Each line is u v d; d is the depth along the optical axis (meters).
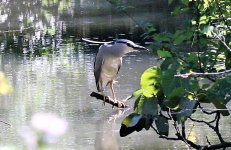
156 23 26.81
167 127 4.54
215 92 4.45
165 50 4.92
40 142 1.83
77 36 26.31
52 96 15.18
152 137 11.00
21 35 27.58
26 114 13.24
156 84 4.52
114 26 28.22
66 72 18.41
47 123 1.84
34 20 32.16
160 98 4.53
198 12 5.10
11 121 12.57
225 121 11.57
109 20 30.31
